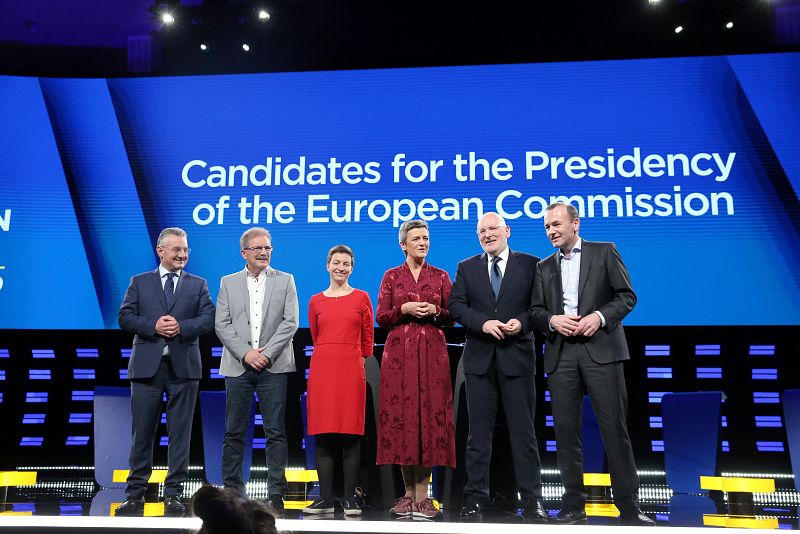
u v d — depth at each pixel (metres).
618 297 3.06
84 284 5.14
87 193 5.25
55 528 2.61
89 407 5.14
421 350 3.19
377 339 5.05
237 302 3.51
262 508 1.13
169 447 3.45
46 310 5.10
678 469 4.23
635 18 5.51
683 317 4.86
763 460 4.70
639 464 4.83
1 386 5.14
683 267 4.91
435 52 5.70
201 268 5.15
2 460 5.05
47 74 5.41
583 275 3.11
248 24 5.71
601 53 5.50
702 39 5.42
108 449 4.58
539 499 3.04
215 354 5.23
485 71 5.29
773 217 4.90
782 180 4.93
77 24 5.90
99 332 5.22
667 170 5.03
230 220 5.20
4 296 5.09
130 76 5.45
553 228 3.16
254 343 3.46
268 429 3.36
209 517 1.10
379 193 5.19
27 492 4.30
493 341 3.15
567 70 5.23
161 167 5.29
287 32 5.74
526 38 5.62
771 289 4.82
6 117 5.30
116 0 5.70
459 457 3.40
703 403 4.23
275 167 5.27
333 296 3.36
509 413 3.11
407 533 2.54
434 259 5.09
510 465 3.41
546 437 4.92
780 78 5.06
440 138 5.23
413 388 3.14
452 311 3.21
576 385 3.03
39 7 5.79
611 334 3.03
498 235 3.27
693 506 3.60
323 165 5.25
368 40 5.72
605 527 2.51
